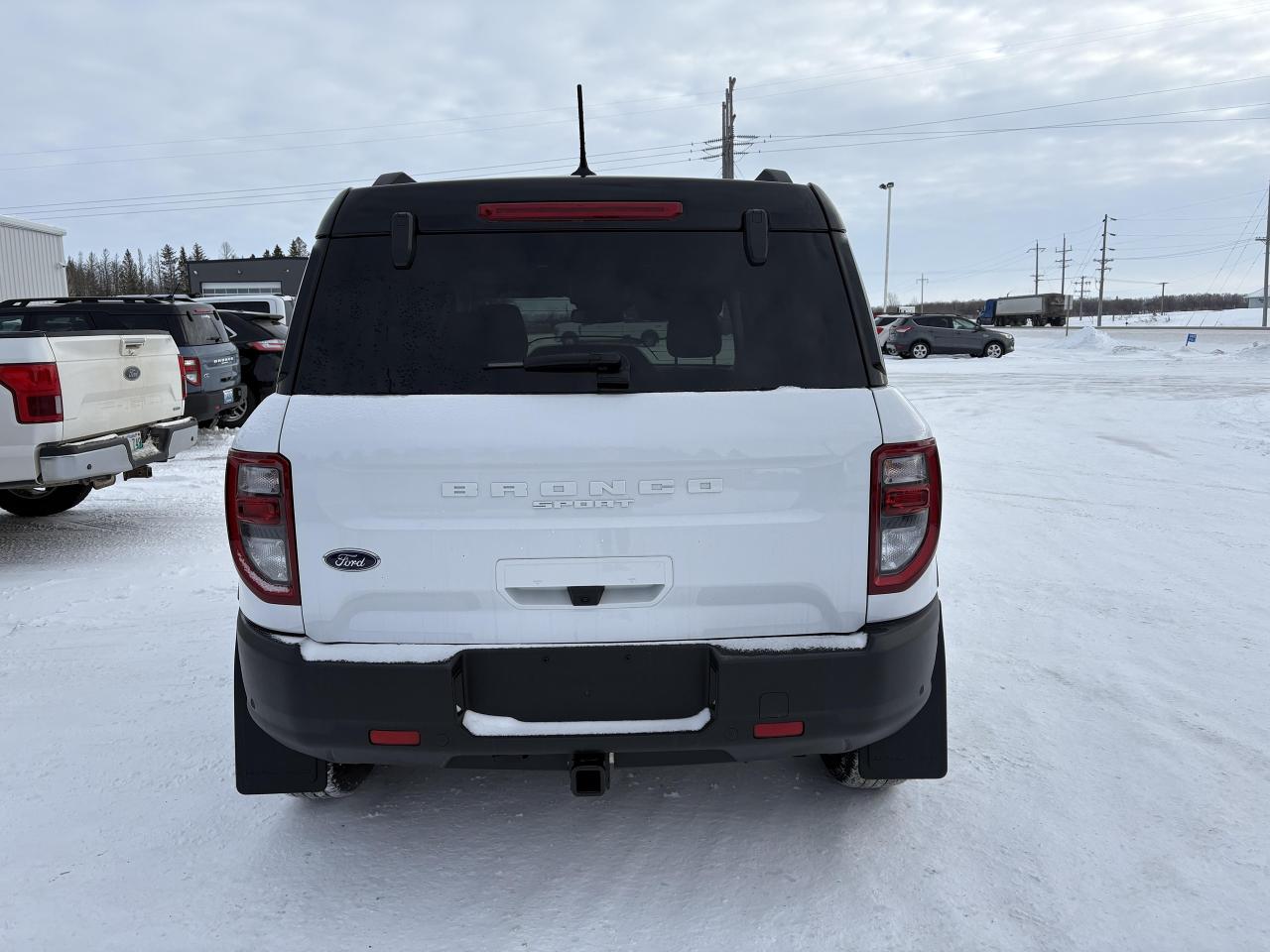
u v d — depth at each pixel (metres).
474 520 2.28
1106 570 5.75
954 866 2.68
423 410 2.29
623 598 2.32
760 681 2.30
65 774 3.29
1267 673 4.08
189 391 11.04
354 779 3.03
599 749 2.32
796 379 2.37
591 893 2.58
